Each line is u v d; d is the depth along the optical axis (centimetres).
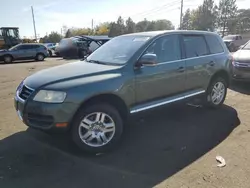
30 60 2212
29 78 382
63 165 331
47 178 303
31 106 336
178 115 521
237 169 317
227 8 6819
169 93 445
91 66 400
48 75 368
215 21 6844
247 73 757
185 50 476
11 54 2012
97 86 345
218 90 555
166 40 448
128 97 382
